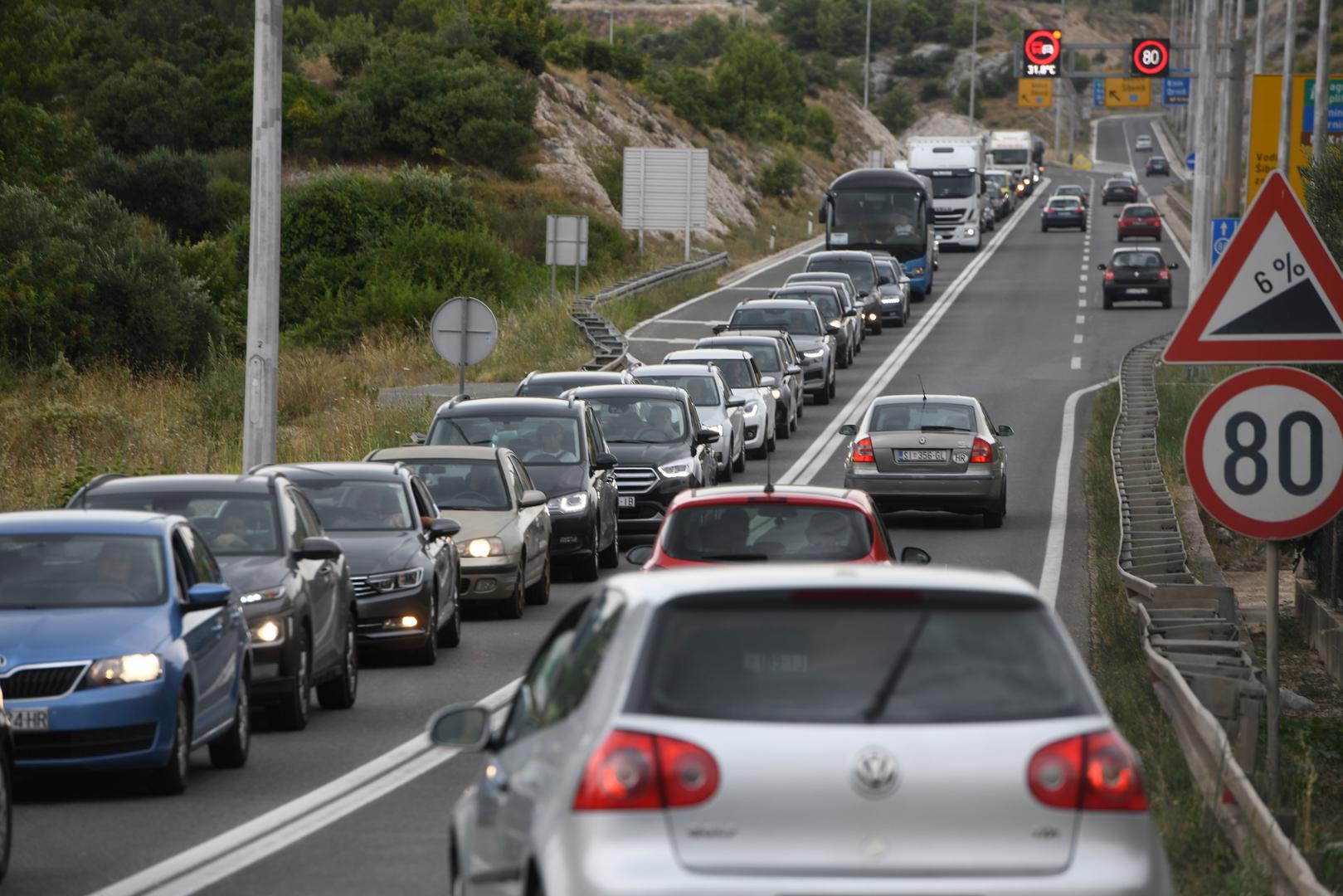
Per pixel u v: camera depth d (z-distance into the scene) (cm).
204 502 4659
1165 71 15550
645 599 1811
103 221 16338
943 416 8356
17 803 3566
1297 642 5878
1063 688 1753
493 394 13075
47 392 11488
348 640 4841
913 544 7756
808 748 1680
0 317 12875
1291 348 2956
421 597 5381
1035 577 6831
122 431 9612
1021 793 1688
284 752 4144
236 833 3256
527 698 2128
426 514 5994
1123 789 1709
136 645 3566
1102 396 12800
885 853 1669
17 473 8238
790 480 9712
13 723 3453
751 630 1761
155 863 3019
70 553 3831
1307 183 5775
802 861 1664
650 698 1717
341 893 2798
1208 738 3002
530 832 1784
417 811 3466
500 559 6291
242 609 4222
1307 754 3862
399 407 11162
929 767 1680
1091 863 1683
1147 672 4647
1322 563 5894
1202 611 5019
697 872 1658
